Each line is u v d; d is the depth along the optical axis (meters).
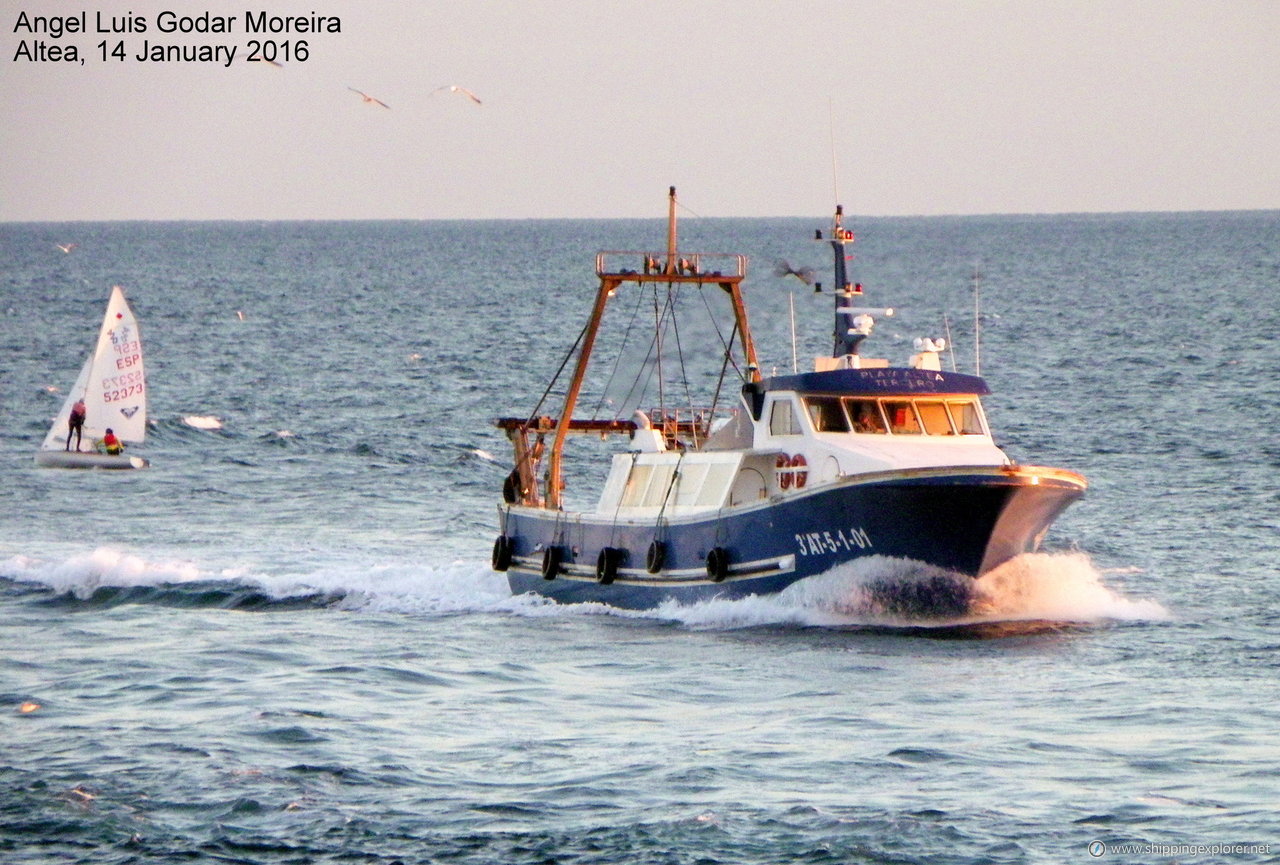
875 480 110.38
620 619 122.94
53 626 121.62
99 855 73.19
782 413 120.62
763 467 121.50
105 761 84.88
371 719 93.62
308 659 109.88
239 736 89.69
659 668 105.69
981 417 121.75
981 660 106.50
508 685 101.88
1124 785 80.62
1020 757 85.25
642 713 94.81
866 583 114.12
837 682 101.00
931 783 81.19
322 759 85.38
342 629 120.31
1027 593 118.25
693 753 86.25
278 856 73.00
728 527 118.75
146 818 76.94
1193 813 76.62
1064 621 117.69
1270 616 119.19
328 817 77.06
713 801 78.75
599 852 73.06
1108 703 95.56
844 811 77.25
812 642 111.62
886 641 111.88
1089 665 104.94
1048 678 101.62
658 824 75.88
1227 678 101.44
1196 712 93.44
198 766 83.94
